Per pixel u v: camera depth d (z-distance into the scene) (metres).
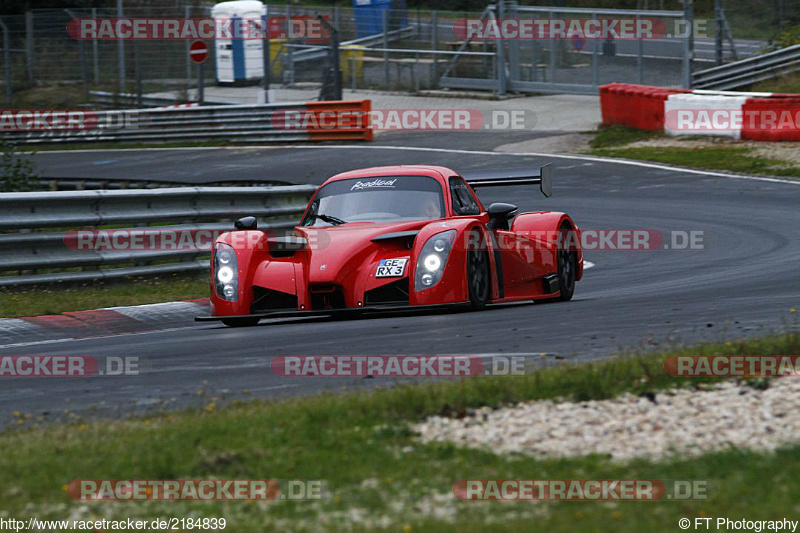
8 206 39.78
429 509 13.79
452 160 88.38
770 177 69.88
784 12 111.25
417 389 19.80
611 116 97.62
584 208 64.06
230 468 15.71
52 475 15.60
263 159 96.12
